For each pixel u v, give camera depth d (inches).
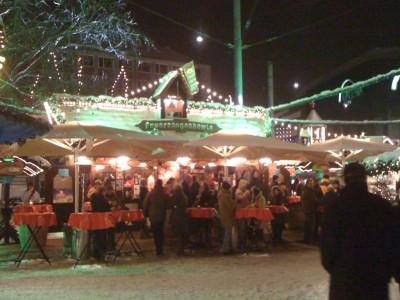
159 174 780.6
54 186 678.5
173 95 748.0
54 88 865.5
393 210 156.3
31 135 348.8
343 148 636.7
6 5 775.7
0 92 799.7
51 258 483.2
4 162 568.4
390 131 1263.5
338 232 153.6
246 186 558.3
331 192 548.1
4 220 597.9
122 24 837.8
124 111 719.7
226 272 406.6
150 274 398.3
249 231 548.1
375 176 768.3
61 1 799.7
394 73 487.8
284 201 692.7
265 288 337.7
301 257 491.5
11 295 320.8
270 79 903.1
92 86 962.1
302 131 937.5
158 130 719.1
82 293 325.7
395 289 313.9
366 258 148.9
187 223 509.0
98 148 511.5
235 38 733.9
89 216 442.0
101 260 466.6
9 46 789.2
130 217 502.3
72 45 829.2
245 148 590.9
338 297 149.7
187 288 340.5
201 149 607.2
